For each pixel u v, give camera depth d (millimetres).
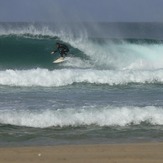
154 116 46500
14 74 66500
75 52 100562
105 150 34906
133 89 63719
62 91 60938
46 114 45656
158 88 64938
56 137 40688
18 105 50375
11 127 43531
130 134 42000
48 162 31344
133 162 31328
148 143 37594
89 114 46062
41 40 107875
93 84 66812
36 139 39875
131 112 46875
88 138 40469
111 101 53562
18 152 34219
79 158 32438
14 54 101250
